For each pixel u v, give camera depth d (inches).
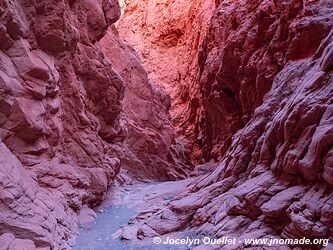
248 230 319.3
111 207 549.0
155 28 1502.2
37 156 417.7
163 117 1040.2
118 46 944.3
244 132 424.8
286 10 501.4
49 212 364.2
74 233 408.2
